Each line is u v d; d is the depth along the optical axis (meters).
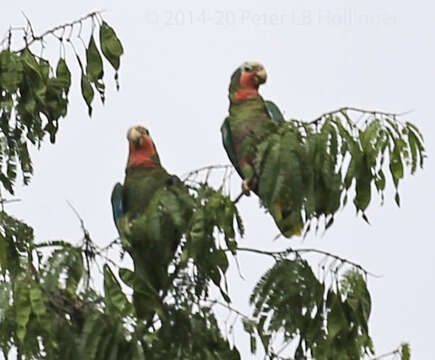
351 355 16.16
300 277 16.09
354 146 15.76
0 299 14.61
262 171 15.70
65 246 15.06
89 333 14.75
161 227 15.70
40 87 17.17
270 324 16.09
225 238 15.47
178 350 15.95
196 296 16.14
